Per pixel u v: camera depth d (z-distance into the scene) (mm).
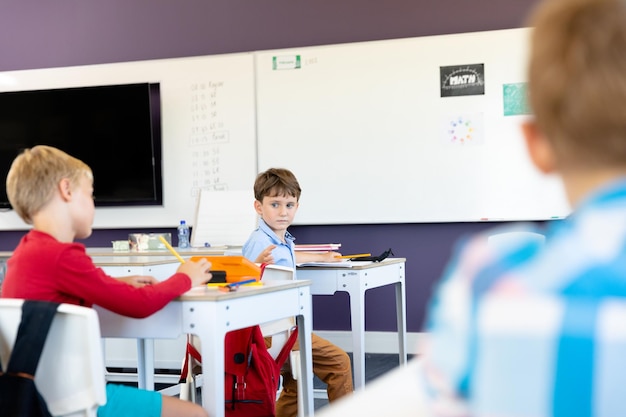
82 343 1658
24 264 1844
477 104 5043
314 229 5375
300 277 3223
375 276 3311
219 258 2328
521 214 4984
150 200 5566
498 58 5016
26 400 1585
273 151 5367
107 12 5738
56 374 1682
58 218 1904
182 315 1987
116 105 5574
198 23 5590
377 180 5199
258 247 3084
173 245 5598
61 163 1915
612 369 454
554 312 473
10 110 5719
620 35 474
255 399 2408
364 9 5293
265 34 5473
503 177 5008
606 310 461
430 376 527
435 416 523
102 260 3568
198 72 5492
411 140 5145
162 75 5555
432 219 5117
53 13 5824
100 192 5617
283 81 5344
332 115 5266
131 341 4586
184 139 5523
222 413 1971
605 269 472
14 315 1669
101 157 5609
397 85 5164
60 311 1639
